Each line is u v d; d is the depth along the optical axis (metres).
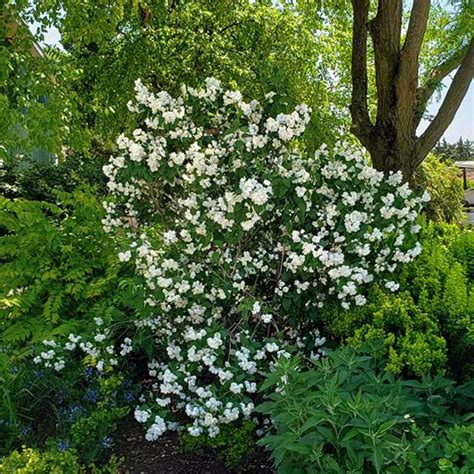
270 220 3.47
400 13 6.21
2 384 3.12
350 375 2.55
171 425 3.11
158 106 3.52
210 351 3.06
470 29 6.67
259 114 3.57
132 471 2.94
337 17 9.23
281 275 3.44
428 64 8.63
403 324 3.10
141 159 3.50
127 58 10.70
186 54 10.73
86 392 3.31
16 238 4.32
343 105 11.38
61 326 3.64
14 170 9.46
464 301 3.10
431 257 3.66
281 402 2.37
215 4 10.79
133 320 3.69
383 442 1.93
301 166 3.47
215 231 3.24
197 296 3.29
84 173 10.02
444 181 10.48
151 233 3.77
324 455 2.05
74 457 2.62
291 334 3.59
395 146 6.43
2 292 4.08
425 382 2.53
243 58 10.93
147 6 9.28
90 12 7.54
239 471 2.93
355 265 3.38
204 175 3.38
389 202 3.48
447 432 2.08
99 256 4.43
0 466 2.55
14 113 5.84
